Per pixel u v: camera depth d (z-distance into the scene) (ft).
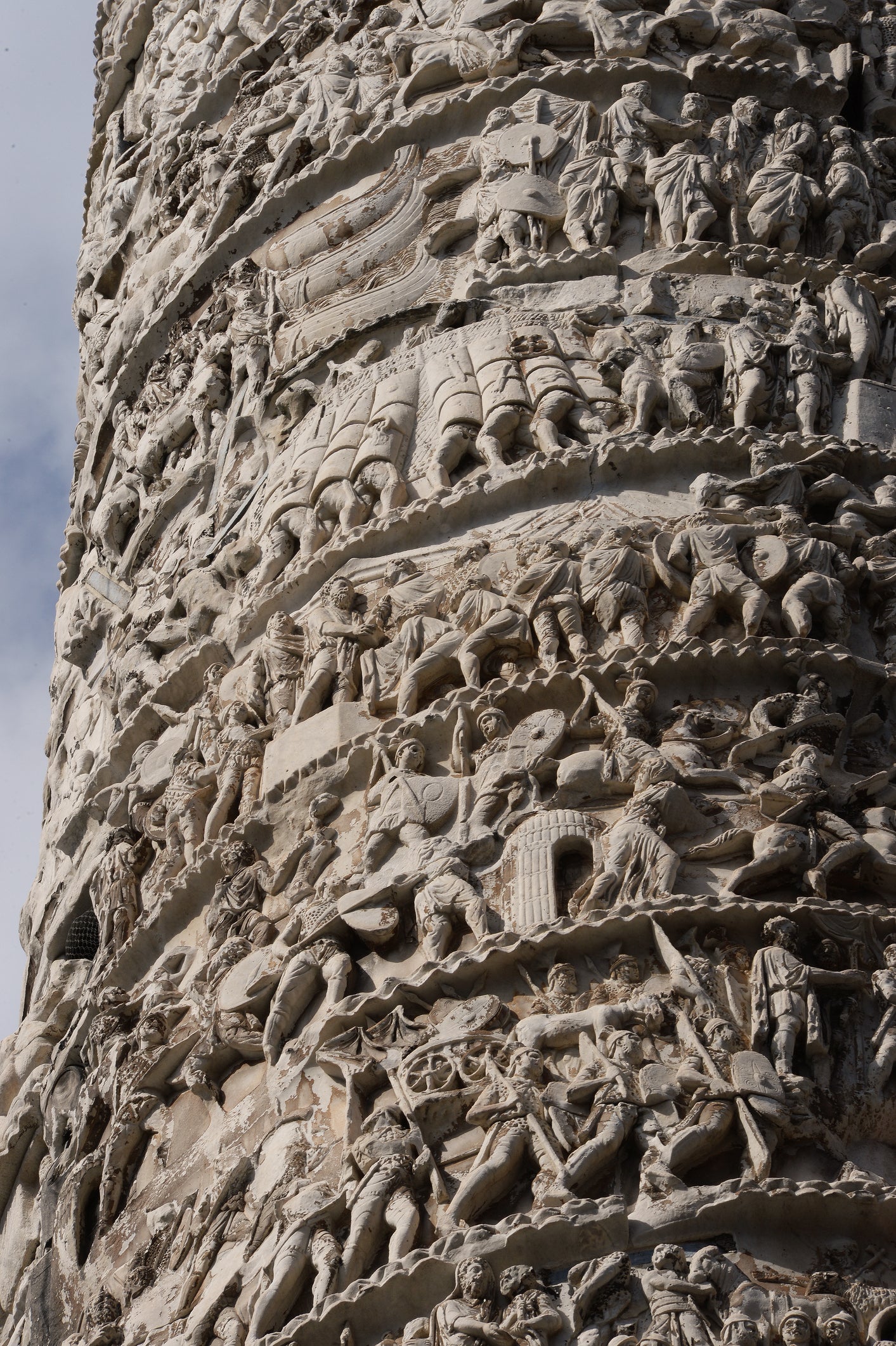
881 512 46.68
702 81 58.18
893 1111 35.86
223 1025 41.60
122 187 72.59
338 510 49.62
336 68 62.54
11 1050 53.67
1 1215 50.70
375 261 56.95
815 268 53.52
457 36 59.98
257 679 48.11
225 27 70.03
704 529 45.52
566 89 58.29
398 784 42.83
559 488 47.91
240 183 62.08
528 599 45.24
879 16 62.85
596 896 38.81
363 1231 35.09
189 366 61.00
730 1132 35.01
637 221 54.90
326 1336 34.19
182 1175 41.04
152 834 48.78
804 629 43.65
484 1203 34.96
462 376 51.08
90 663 61.67
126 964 47.11
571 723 42.86
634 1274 33.04
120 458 63.00
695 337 51.06
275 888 43.93
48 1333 41.98
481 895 40.11
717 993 37.19
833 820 40.01
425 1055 37.58
